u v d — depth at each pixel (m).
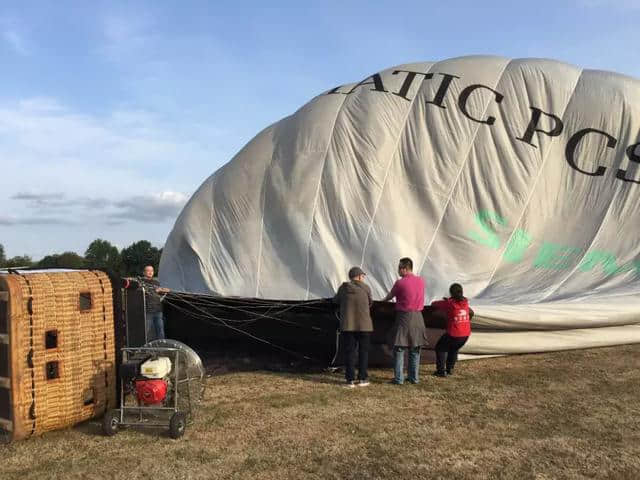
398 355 6.29
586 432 4.66
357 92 9.34
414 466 4.00
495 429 4.76
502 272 7.89
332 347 7.29
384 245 7.89
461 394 5.82
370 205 8.23
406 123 8.73
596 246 7.81
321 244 8.08
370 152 8.50
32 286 4.51
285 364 7.52
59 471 3.96
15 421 4.40
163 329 7.55
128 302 5.83
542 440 4.49
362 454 4.23
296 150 8.87
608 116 8.38
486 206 8.20
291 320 7.40
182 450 4.34
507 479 3.78
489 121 8.55
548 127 8.52
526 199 8.21
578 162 8.30
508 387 6.05
